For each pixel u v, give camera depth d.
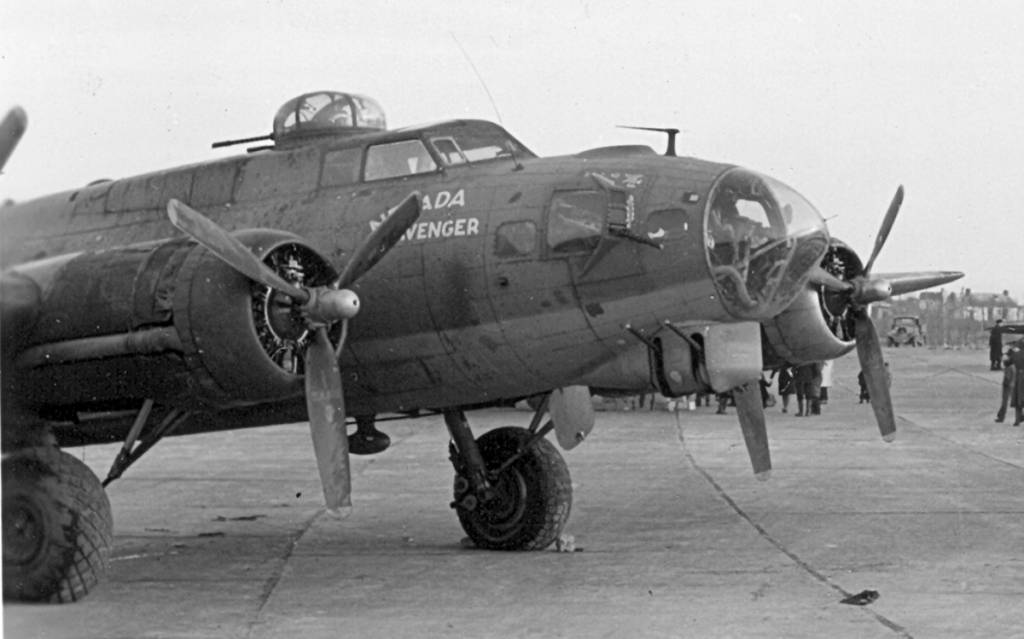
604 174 10.85
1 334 10.30
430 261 11.05
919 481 17.69
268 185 12.12
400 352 11.31
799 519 14.19
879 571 10.93
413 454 22.59
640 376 11.29
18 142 8.02
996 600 9.66
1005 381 26.88
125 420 11.52
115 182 12.90
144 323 9.98
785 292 10.90
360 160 11.83
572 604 9.65
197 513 15.66
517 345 10.98
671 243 10.34
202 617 9.27
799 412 29.17
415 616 9.25
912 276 14.41
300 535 13.71
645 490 16.92
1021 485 17.20
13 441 10.12
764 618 9.06
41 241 12.66
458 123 11.83
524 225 10.78
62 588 9.79
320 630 8.80
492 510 12.43
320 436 10.09
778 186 10.97
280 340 10.12
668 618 9.10
